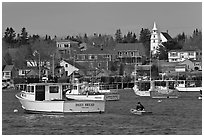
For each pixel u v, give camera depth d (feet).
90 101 459.32
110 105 649.61
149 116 495.82
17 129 405.39
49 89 474.49
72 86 655.76
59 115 460.14
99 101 461.78
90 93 653.30
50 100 463.01
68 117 457.27
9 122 440.86
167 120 469.98
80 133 386.32
